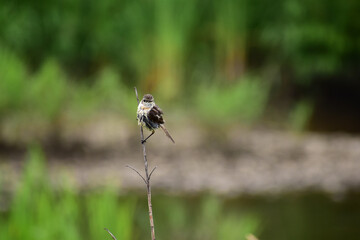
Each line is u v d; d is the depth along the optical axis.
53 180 12.02
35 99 15.20
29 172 7.05
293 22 21.88
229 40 20.52
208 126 16.89
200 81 20.52
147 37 19.45
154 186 12.78
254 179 13.40
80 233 6.63
